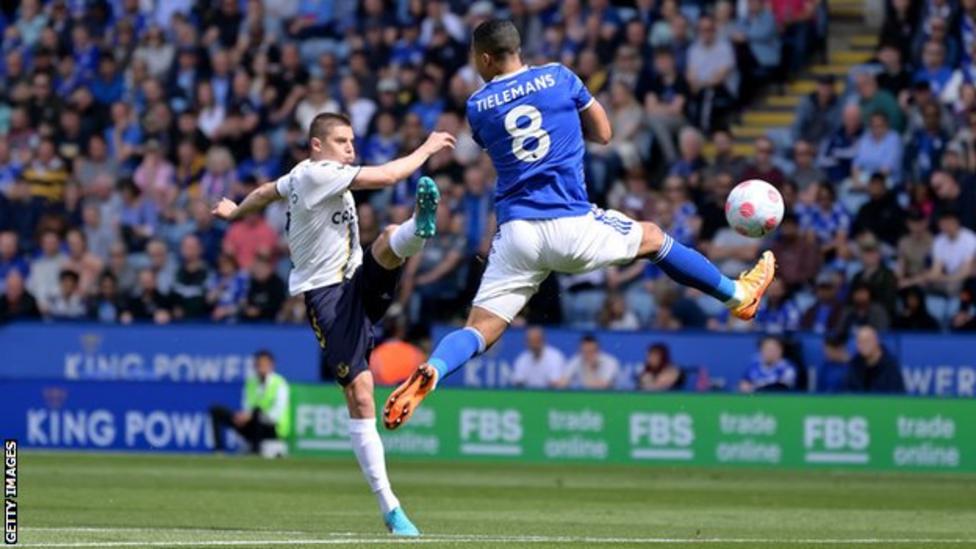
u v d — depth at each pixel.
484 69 12.13
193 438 25.75
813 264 26.06
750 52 29.98
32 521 13.57
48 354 28.05
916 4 28.80
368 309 12.52
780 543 11.59
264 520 14.07
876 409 23.98
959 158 26.84
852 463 24.02
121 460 23.88
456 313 27.25
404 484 20.16
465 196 27.50
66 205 30.77
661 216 27.16
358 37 31.62
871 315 25.41
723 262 26.47
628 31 29.67
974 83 28.28
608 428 24.56
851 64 31.39
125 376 27.75
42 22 33.78
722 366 25.25
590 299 26.80
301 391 25.45
